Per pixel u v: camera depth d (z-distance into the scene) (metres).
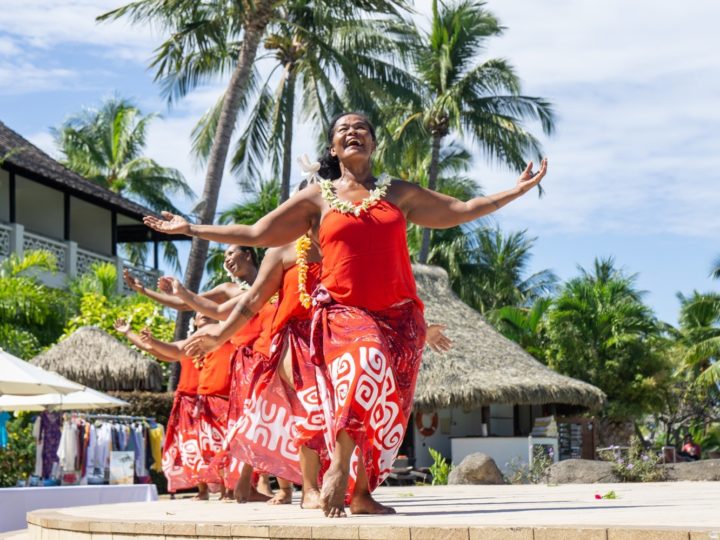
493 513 3.65
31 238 24.81
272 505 5.54
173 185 40.59
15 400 13.50
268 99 24.34
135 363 17.59
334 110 23.12
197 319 6.92
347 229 4.03
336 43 23.03
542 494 5.79
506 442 19.16
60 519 4.09
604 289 31.06
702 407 38.12
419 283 21.53
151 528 3.49
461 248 37.97
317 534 2.95
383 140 25.05
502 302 40.09
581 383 19.84
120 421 14.56
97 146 41.06
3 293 20.50
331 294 4.04
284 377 4.95
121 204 28.30
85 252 26.88
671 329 40.06
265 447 5.34
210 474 7.11
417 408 18.55
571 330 30.30
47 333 21.95
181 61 19.94
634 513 3.40
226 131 18.44
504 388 18.59
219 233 4.25
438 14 28.72
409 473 17.25
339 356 3.90
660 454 12.89
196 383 7.31
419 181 34.72
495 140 28.06
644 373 29.95
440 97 27.41
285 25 22.27
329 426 4.01
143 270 29.91
